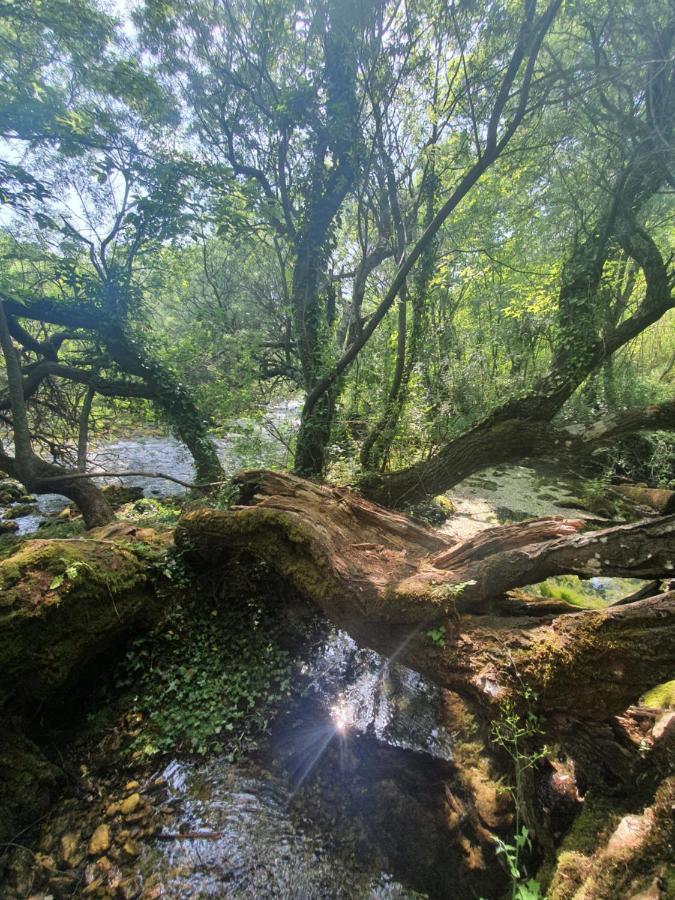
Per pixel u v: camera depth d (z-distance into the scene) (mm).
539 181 7441
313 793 2779
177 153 7129
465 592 2885
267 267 11156
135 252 8219
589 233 6246
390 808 2678
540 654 2363
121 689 3457
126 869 2330
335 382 6621
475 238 8602
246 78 6629
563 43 5137
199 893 2244
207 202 7215
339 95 5707
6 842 2400
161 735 3104
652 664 2152
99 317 7984
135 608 3518
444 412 7379
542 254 9586
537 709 2285
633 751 2219
